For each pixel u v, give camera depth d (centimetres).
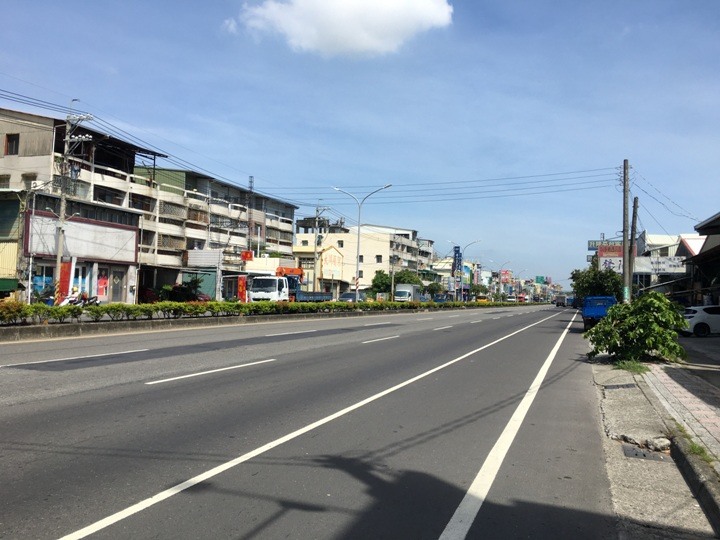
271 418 796
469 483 552
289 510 472
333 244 9938
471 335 2538
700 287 3900
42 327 1909
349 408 877
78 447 634
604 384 1212
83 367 1218
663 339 1533
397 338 2211
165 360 1358
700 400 986
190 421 766
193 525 438
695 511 498
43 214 3647
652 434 736
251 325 2803
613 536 444
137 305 2438
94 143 4788
